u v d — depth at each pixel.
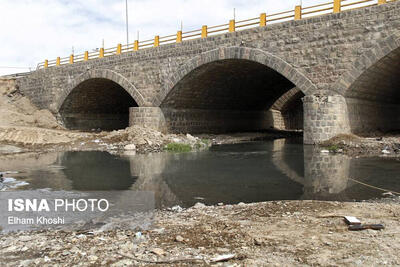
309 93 24.27
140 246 6.78
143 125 32.94
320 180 14.05
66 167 18.70
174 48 31.53
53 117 42.34
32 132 31.33
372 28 21.88
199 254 6.30
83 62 39.09
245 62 29.72
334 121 23.11
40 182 14.50
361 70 22.28
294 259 6.00
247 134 40.88
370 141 22.16
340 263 5.79
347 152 20.95
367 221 8.03
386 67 24.09
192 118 37.50
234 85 37.56
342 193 11.82
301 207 9.68
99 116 48.00
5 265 6.04
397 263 5.72
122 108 50.03
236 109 45.44
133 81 34.44
